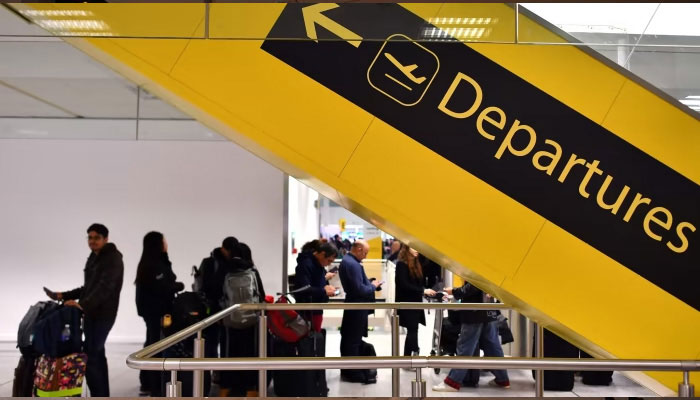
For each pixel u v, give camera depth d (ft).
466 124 9.37
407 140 9.34
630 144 9.41
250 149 10.61
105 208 25.08
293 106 9.23
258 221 25.02
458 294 19.30
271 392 18.37
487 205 9.36
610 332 9.36
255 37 7.47
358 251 19.49
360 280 19.07
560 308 9.34
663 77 8.99
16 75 26.11
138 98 30.27
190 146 25.12
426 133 9.35
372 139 9.31
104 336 17.58
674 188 9.41
